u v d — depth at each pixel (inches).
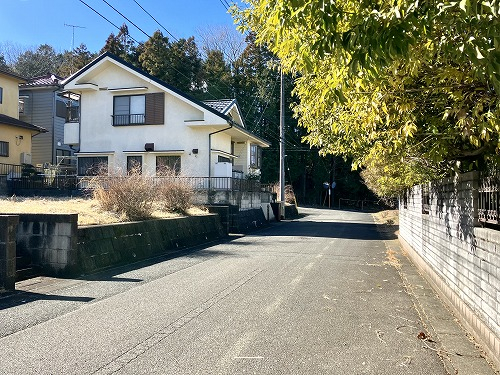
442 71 171.9
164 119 893.2
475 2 100.3
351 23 133.0
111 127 918.4
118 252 382.0
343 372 151.7
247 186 904.3
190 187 659.4
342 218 1218.0
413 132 211.8
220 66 1553.9
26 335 184.4
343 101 156.6
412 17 113.7
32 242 323.9
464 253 217.5
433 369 156.2
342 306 241.8
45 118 1176.8
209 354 166.1
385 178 489.1
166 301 245.8
